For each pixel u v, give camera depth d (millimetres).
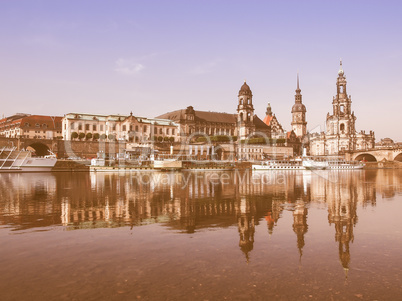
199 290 8758
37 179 55438
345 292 8641
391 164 152750
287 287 8961
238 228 16297
